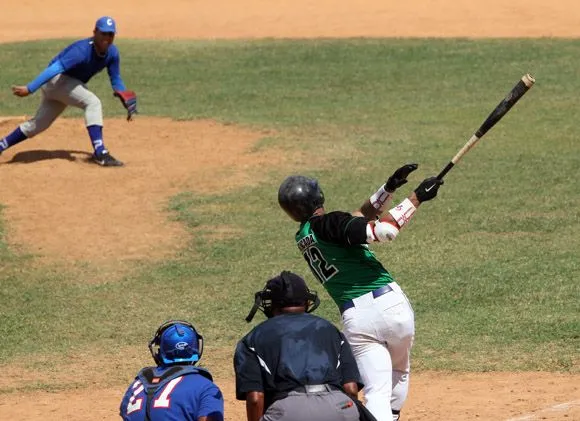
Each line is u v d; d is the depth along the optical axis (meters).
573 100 71.81
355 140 63.06
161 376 19.50
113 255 46.56
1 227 49.28
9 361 35.91
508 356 33.50
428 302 39.31
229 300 41.16
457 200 51.75
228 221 50.31
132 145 62.22
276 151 61.00
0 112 72.12
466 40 95.62
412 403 29.17
